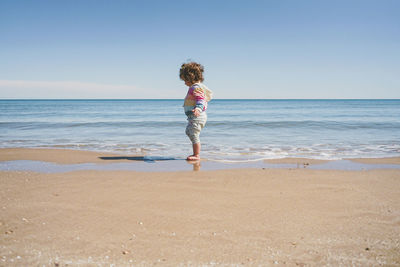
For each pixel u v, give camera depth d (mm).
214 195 2789
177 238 1863
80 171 3844
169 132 10094
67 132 10000
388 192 2918
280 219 2197
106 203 2508
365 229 2021
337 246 1771
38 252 1645
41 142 7309
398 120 16109
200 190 2953
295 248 1744
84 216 2207
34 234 1879
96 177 3471
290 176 3607
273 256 1646
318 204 2547
